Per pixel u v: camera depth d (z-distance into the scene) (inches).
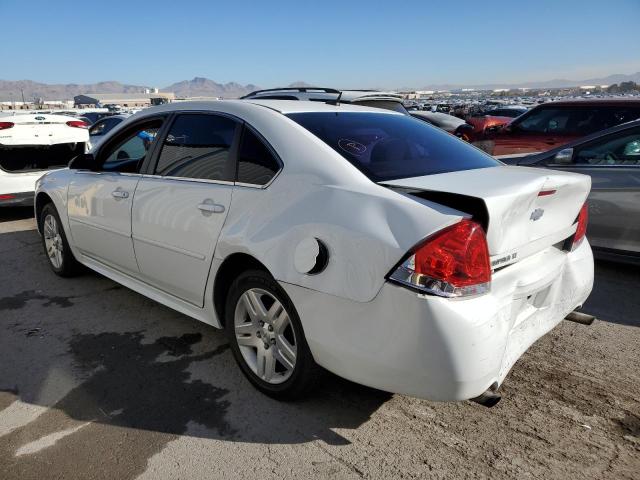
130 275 145.9
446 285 76.9
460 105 2102.6
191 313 124.2
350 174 93.6
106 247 149.5
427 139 120.3
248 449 92.0
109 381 114.8
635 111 289.9
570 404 104.7
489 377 80.0
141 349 129.7
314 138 102.4
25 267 195.9
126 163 147.2
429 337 76.9
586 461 88.4
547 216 96.3
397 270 79.2
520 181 89.9
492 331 79.0
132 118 145.3
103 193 145.7
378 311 81.4
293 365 100.3
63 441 94.3
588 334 135.6
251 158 107.8
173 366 121.2
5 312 153.2
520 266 93.3
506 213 82.4
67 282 178.4
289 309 96.4
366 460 89.0
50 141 267.9
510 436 95.1
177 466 87.8
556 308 106.0
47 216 181.6
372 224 83.4
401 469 86.8
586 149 192.2
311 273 89.5
